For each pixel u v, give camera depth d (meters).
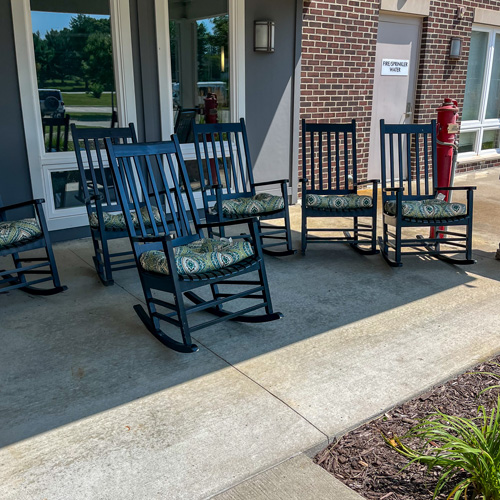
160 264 2.46
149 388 2.23
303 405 2.11
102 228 3.33
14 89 3.86
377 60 6.30
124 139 3.77
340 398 2.15
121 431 1.95
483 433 1.65
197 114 4.87
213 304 2.60
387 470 1.75
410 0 6.18
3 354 2.52
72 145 4.25
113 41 4.21
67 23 4.00
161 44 4.41
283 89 5.29
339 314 2.98
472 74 7.49
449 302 3.16
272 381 2.28
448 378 2.32
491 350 2.57
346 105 5.99
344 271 3.72
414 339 2.68
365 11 5.82
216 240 2.88
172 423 1.99
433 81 6.86
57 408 2.09
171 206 2.94
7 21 3.72
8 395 2.18
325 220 5.19
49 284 3.44
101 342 2.64
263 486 1.67
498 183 6.86
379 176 6.74
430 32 6.58
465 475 1.70
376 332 2.75
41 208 3.13
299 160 5.73
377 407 2.09
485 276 3.62
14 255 3.29
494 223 5.04
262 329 2.79
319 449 1.88
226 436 1.92
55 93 4.08
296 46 5.23
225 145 5.06
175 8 4.48
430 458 1.59
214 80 4.89
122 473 1.73
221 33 4.80
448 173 4.18
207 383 2.27
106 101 4.34
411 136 6.87
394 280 3.54
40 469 1.75
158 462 1.78
